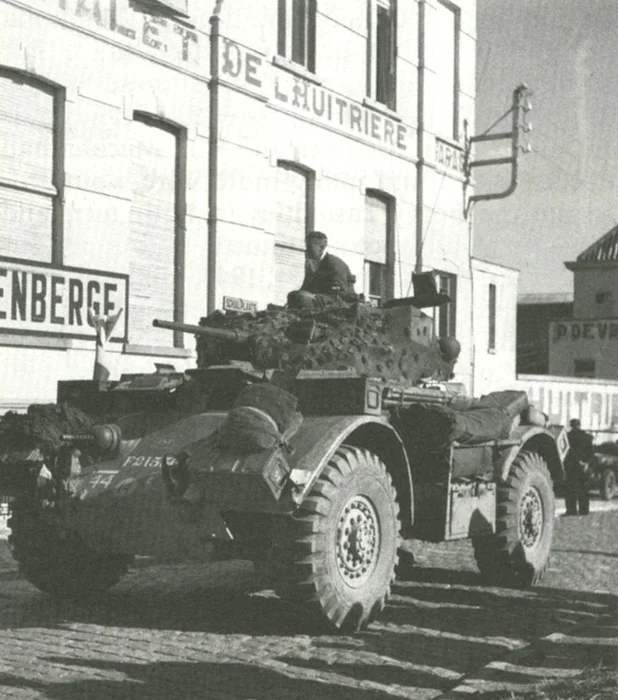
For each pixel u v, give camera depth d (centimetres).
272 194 1738
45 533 844
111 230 1448
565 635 745
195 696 570
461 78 2289
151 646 687
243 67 1661
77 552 858
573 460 1919
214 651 677
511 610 866
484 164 2286
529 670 635
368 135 1984
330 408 792
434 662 668
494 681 609
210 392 867
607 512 2034
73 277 1388
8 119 1324
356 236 1955
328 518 727
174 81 1550
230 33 1638
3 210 1320
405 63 2109
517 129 2244
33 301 1336
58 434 805
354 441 827
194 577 1009
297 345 877
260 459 704
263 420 718
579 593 959
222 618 794
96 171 1426
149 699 562
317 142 1850
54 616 791
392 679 622
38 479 796
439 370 1002
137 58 1486
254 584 967
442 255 2216
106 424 841
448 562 1144
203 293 1611
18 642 691
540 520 1027
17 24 1310
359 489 760
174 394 877
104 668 623
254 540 748
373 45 2012
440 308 2262
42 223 1372
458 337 2284
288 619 793
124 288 1462
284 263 1812
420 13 2158
